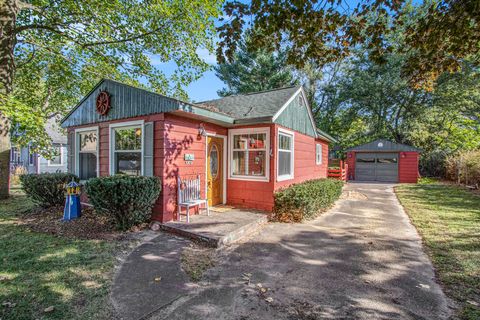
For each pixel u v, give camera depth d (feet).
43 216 20.26
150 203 17.13
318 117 80.94
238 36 11.78
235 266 11.96
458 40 11.25
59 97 43.21
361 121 79.36
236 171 24.50
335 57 13.08
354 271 11.50
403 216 22.81
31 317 7.75
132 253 13.21
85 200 23.61
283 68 68.03
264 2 10.42
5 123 26.96
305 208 21.03
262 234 17.15
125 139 20.93
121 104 20.75
